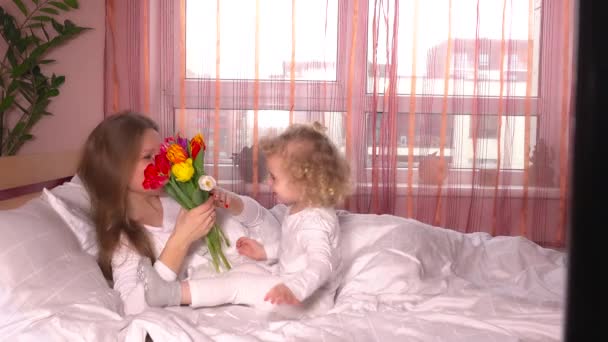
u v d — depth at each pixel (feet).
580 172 0.83
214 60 9.59
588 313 0.83
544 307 4.79
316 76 9.72
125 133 5.37
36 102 8.92
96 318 4.15
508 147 9.99
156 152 5.51
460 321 4.40
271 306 4.89
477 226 10.08
